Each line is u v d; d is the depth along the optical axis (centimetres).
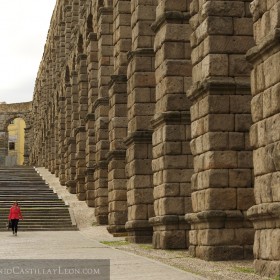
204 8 2042
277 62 1457
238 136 2003
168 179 2428
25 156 11044
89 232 3712
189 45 2459
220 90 2006
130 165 2992
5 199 4862
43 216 4259
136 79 2941
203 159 2036
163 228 2448
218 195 1970
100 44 3912
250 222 1984
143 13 2948
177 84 2430
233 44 2027
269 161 1485
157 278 1431
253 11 1606
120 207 3403
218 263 1880
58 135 6588
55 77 7262
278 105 1448
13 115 11225
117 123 3412
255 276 1516
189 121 2447
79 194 5028
